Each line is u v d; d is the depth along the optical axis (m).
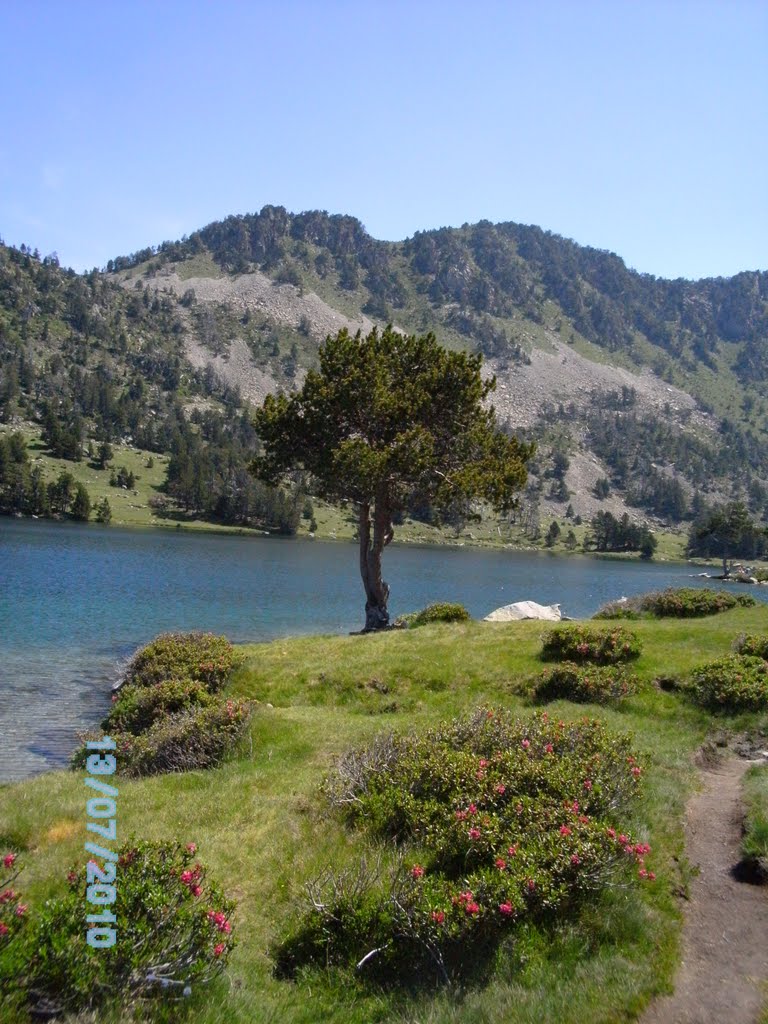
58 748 21.48
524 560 172.88
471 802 10.47
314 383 36.06
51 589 57.25
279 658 26.05
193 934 7.11
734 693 19.00
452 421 37.25
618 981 7.22
